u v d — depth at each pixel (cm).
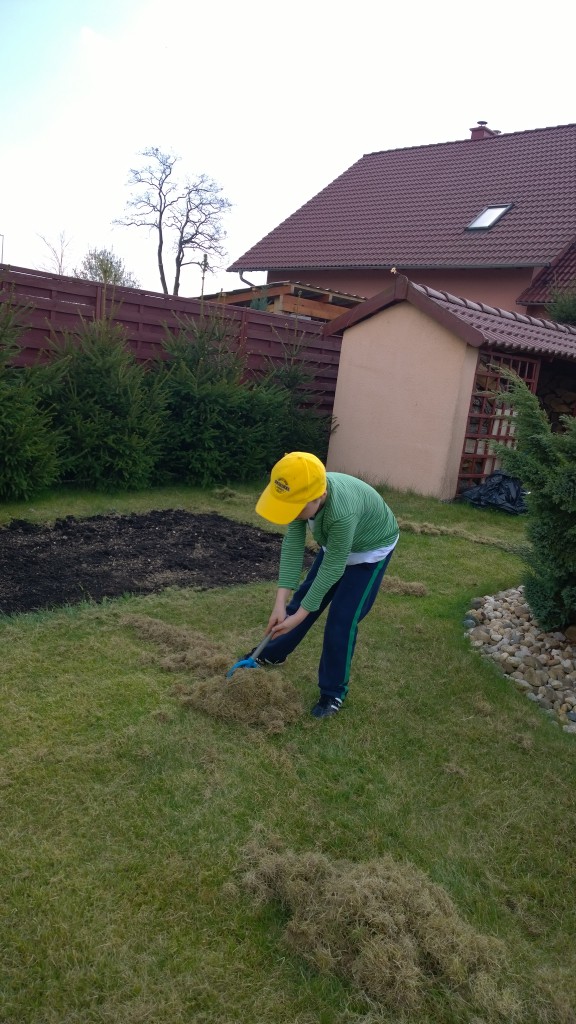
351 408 1102
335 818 299
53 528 693
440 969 232
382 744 357
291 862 265
